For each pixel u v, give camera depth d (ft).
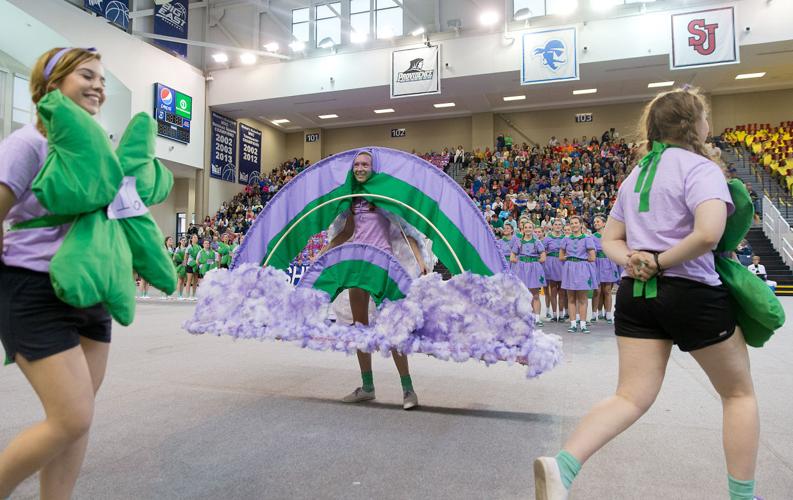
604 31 51.03
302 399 11.50
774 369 14.34
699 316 4.99
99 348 5.19
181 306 37.83
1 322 4.46
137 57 54.65
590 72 54.54
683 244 4.87
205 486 6.88
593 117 70.54
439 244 10.56
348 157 11.65
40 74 4.86
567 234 24.00
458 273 10.25
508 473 7.31
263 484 6.95
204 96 65.36
